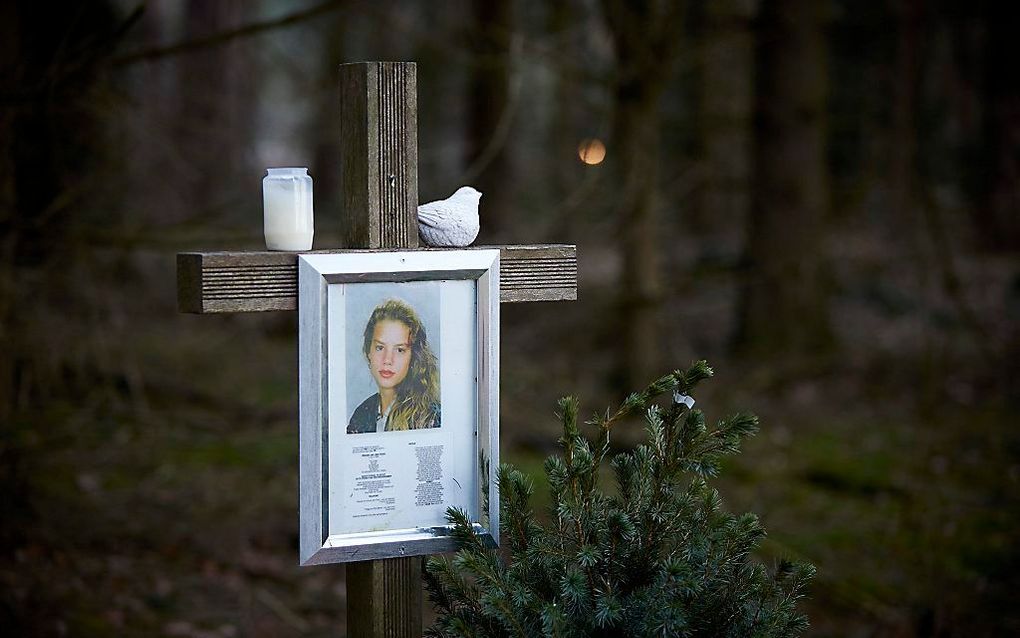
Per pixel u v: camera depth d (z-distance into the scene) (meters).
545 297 2.64
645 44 8.00
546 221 7.67
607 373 10.02
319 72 11.92
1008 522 6.41
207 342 8.98
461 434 2.52
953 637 4.77
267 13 20.47
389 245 2.55
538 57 7.95
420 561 2.57
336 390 2.40
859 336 11.04
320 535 2.39
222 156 8.44
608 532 2.48
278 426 7.83
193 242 5.74
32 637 4.27
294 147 12.26
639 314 8.73
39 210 5.34
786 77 10.51
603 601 2.32
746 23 10.22
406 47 12.72
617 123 8.42
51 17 5.74
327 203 15.05
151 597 4.84
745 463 7.65
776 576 2.57
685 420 2.56
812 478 7.36
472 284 2.52
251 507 6.25
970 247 13.91
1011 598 5.25
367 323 2.42
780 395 9.48
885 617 5.11
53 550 5.16
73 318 5.63
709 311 12.41
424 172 12.74
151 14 13.20
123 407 6.33
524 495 2.59
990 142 13.94
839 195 11.73
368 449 2.44
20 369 5.42
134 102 5.23
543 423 8.48
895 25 10.65
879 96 14.16
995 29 13.40
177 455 6.92
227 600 4.95
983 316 11.25
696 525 2.52
